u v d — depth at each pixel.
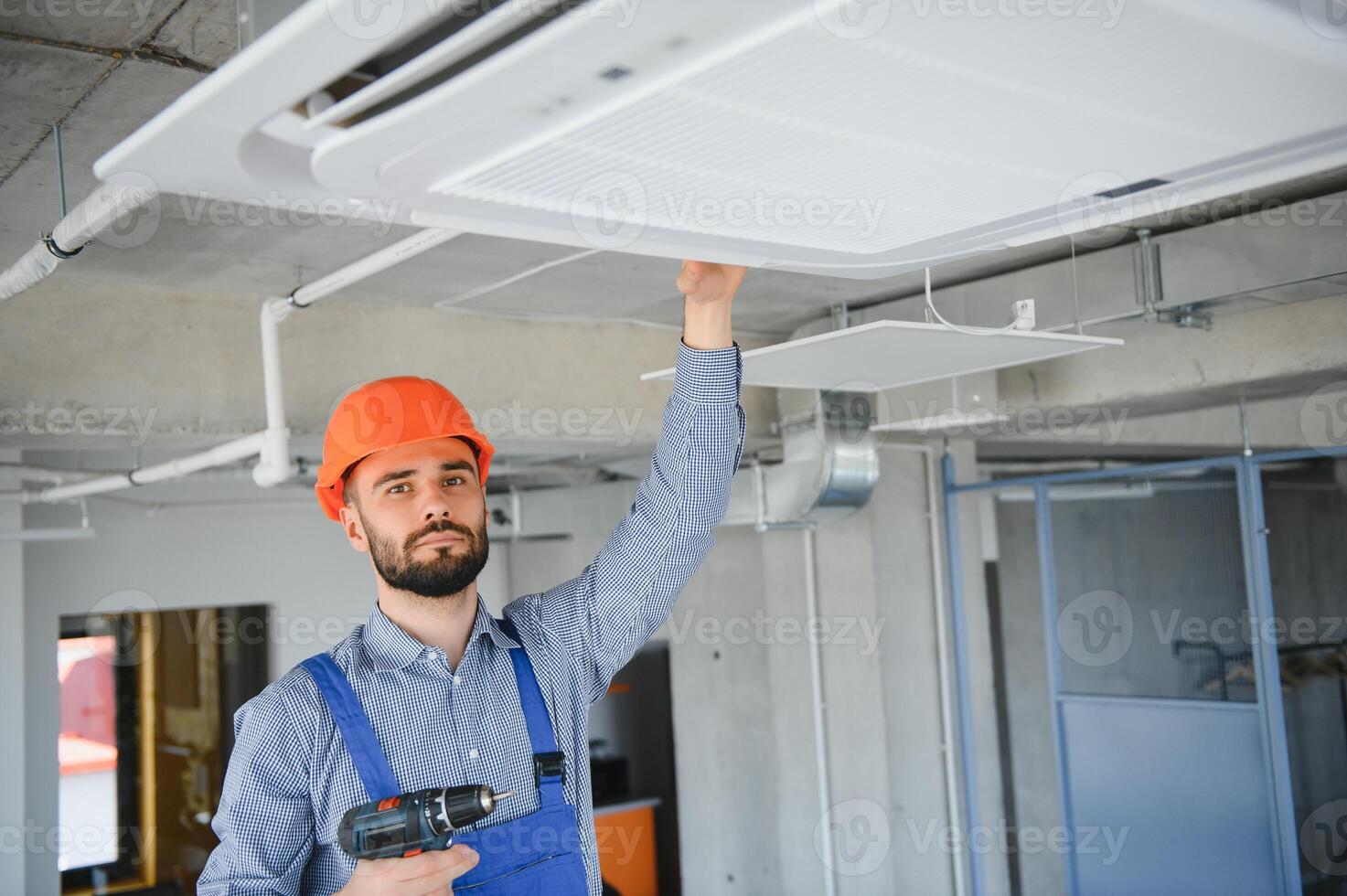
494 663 1.60
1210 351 4.48
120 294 4.10
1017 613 8.59
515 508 7.49
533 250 3.88
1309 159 1.01
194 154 0.82
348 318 4.61
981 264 4.25
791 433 5.52
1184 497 5.36
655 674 8.42
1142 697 5.46
